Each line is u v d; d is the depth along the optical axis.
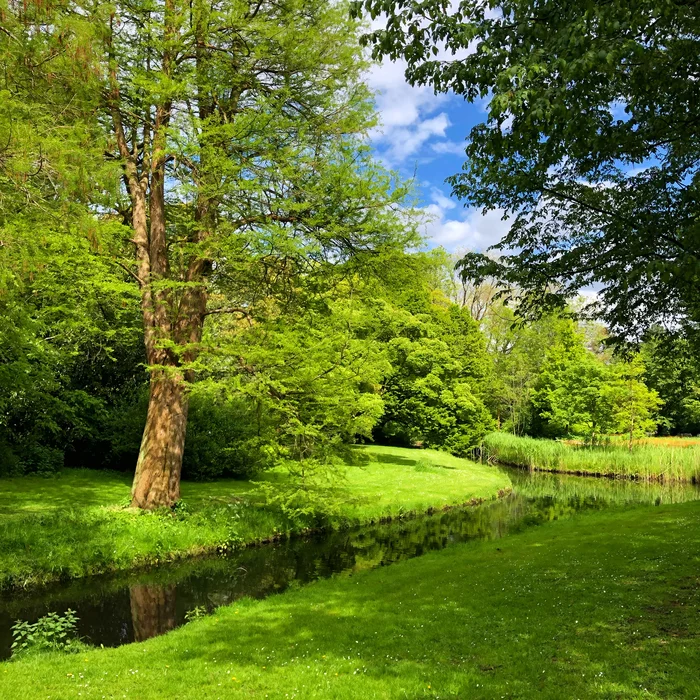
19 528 11.44
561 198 7.72
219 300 17.56
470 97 5.93
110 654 7.06
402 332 33.81
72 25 7.34
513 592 8.48
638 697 4.66
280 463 14.40
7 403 15.63
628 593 7.78
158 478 14.04
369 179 13.29
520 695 4.93
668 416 46.28
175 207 16.16
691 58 5.55
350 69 14.40
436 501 20.17
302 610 8.73
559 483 28.78
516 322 8.88
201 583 11.27
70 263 11.80
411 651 6.46
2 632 8.48
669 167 7.20
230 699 5.34
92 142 10.43
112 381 21.64
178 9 12.73
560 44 4.87
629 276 5.42
